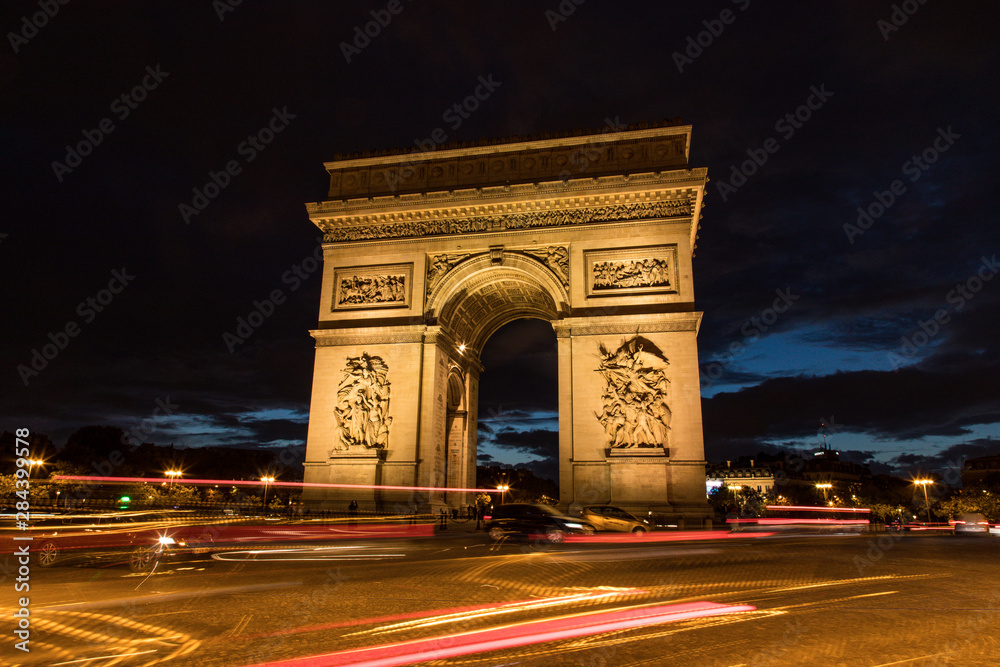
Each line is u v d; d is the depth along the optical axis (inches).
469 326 2918.3
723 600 737.6
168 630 583.5
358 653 502.6
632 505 2059.5
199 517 2829.7
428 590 812.0
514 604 714.2
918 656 488.7
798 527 3777.1
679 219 2333.9
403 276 2532.0
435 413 2396.7
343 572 997.2
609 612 666.8
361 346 2475.4
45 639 549.6
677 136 2421.3
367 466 2309.3
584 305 2322.8
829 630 576.4
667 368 2188.7
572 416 2224.4
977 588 824.9
